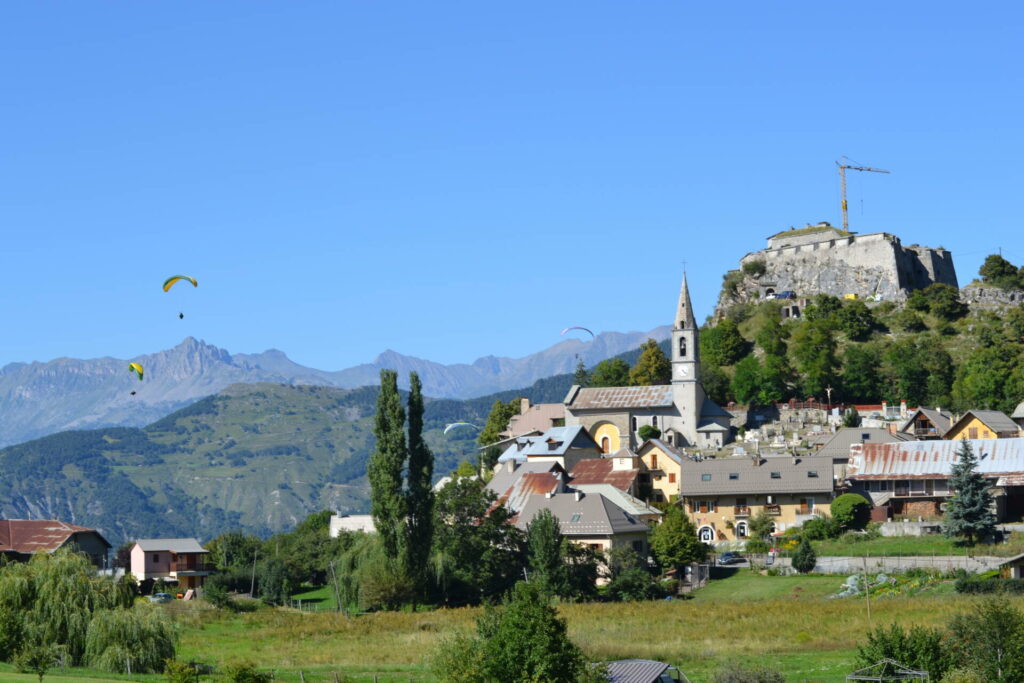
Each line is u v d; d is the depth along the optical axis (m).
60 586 95.88
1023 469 153.25
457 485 142.25
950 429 174.62
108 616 93.75
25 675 85.69
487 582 135.50
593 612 118.94
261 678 82.94
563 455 183.88
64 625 94.75
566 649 70.00
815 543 148.62
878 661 75.44
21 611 95.12
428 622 119.19
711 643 100.19
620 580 131.25
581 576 133.38
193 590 154.50
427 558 134.62
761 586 132.50
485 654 70.50
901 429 185.50
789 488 160.12
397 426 136.75
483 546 136.50
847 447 177.75
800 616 110.56
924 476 156.75
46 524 155.38
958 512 138.50
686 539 141.25
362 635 114.56
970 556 128.75
